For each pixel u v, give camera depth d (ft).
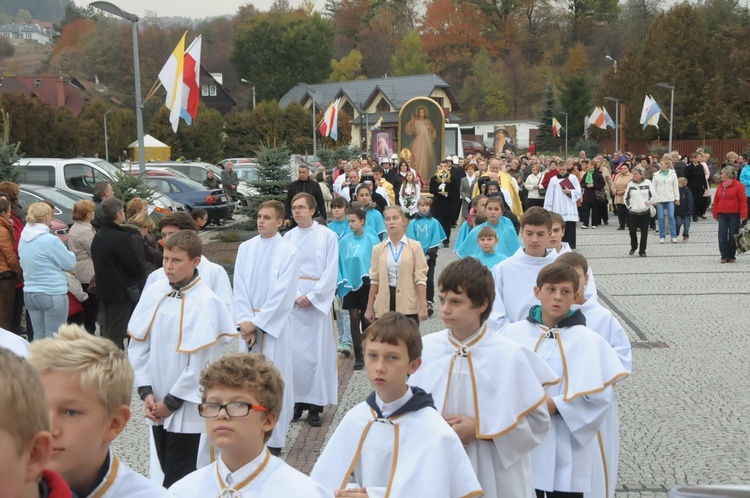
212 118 180.75
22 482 5.18
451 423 12.60
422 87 251.80
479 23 341.21
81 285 33.50
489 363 12.80
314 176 75.00
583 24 338.13
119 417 8.00
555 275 14.87
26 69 395.96
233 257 57.31
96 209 33.81
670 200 66.18
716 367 30.19
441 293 12.87
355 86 257.55
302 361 24.76
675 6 195.42
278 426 22.03
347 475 11.05
